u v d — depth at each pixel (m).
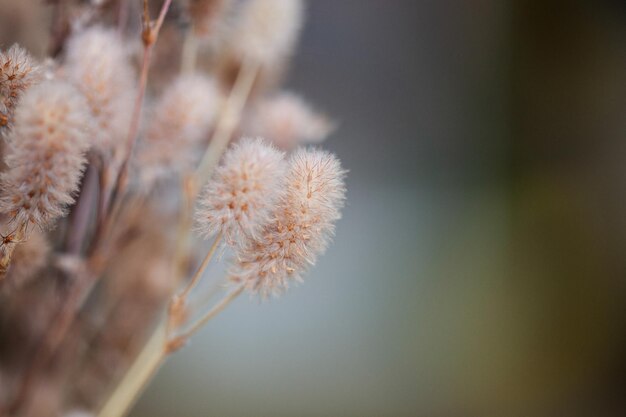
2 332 0.23
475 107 0.57
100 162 0.21
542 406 0.50
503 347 0.51
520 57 0.57
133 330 0.24
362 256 0.50
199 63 0.24
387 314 0.49
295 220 0.19
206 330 0.42
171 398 0.38
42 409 0.23
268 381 0.43
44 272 0.22
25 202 0.18
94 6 0.22
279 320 0.45
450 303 0.52
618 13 0.57
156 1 0.22
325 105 0.51
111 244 0.22
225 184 0.19
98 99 0.20
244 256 0.19
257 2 0.23
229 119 0.23
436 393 0.48
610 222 0.56
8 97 0.19
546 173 0.57
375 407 0.46
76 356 0.23
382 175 0.54
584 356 0.53
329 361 0.46
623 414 0.50
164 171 0.22
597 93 0.57
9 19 0.22
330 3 0.51
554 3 0.57
